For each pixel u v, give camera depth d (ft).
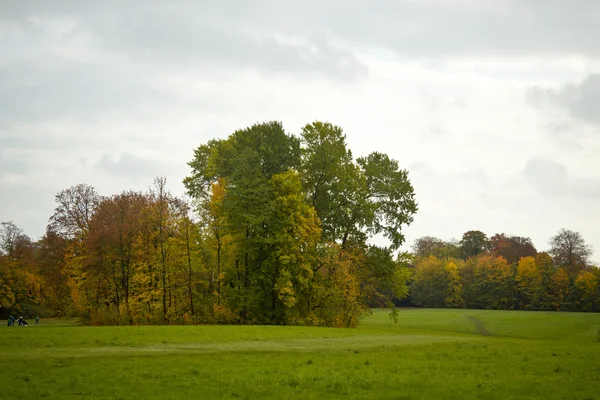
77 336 125.80
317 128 240.53
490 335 257.14
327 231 237.86
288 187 216.54
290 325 208.44
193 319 212.02
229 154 236.84
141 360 92.22
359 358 100.73
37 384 71.61
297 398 66.03
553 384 75.41
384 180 251.60
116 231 213.87
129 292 221.87
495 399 65.98
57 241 249.55
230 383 73.77
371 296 246.27
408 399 66.08
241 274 227.40
